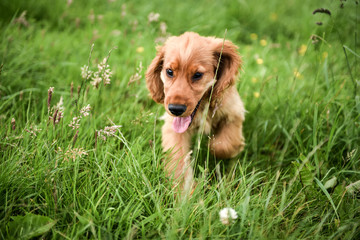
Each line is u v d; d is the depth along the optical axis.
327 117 0.66
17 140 0.59
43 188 0.55
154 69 0.66
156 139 0.70
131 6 1.19
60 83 0.78
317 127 0.65
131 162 0.59
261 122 0.72
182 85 0.60
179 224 0.53
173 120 0.62
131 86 0.76
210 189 0.58
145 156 0.60
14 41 0.85
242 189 0.57
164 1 1.26
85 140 0.62
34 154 0.57
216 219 0.53
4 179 0.53
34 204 0.53
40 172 0.55
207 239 0.51
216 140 0.66
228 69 0.63
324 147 0.66
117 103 0.73
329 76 0.82
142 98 0.78
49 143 0.59
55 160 0.56
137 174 0.56
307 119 0.71
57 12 1.08
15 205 0.51
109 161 0.59
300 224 0.54
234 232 0.52
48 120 0.58
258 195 0.56
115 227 0.53
